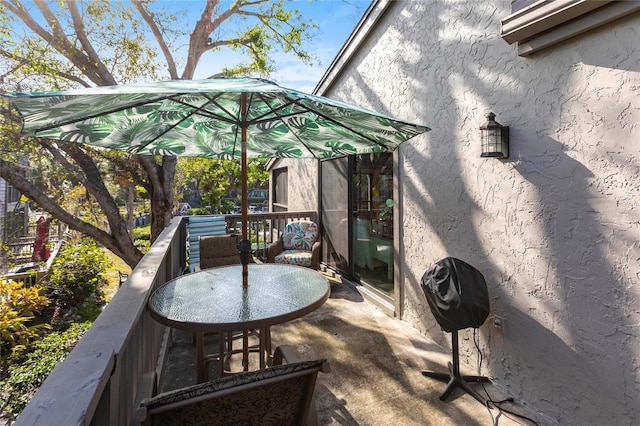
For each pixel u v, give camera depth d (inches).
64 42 370.3
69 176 452.1
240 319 67.9
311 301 78.9
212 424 40.8
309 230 225.9
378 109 161.8
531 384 87.3
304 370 43.5
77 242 540.4
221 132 112.0
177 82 67.5
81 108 65.2
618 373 68.6
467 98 106.7
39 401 31.8
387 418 85.0
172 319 67.5
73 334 235.3
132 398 62.2
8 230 521.0
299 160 297.0
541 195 83.7
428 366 109.5
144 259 101.7
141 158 424.8
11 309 265.9
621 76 67.2
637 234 65.2
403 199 143.6
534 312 86.1
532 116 85.4
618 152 67.9
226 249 160.7
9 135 343.6
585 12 70.5
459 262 97.0
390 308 152.9
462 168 109.7
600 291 71.5
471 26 104.4
